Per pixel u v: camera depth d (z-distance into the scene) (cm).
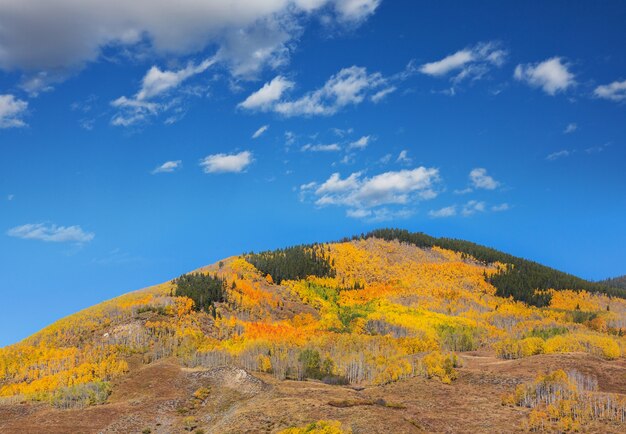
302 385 13712
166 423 12106
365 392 12775
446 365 14075
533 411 9619
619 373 13025
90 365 15750
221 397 13250
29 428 11906
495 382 12631
